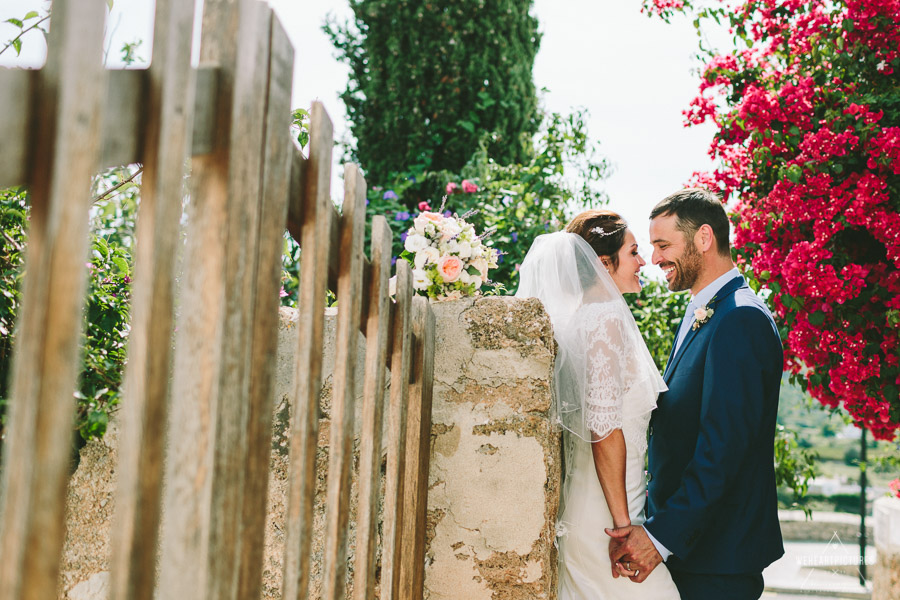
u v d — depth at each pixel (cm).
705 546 231
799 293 328
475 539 208
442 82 788
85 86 69
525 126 812
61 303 66
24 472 65
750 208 354
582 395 228
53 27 71
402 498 174
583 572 235
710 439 226
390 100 794
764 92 339
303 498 114
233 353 90
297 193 116
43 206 69
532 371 212
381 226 151
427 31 788
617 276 268
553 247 246
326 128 122
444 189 658
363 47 838
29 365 66
